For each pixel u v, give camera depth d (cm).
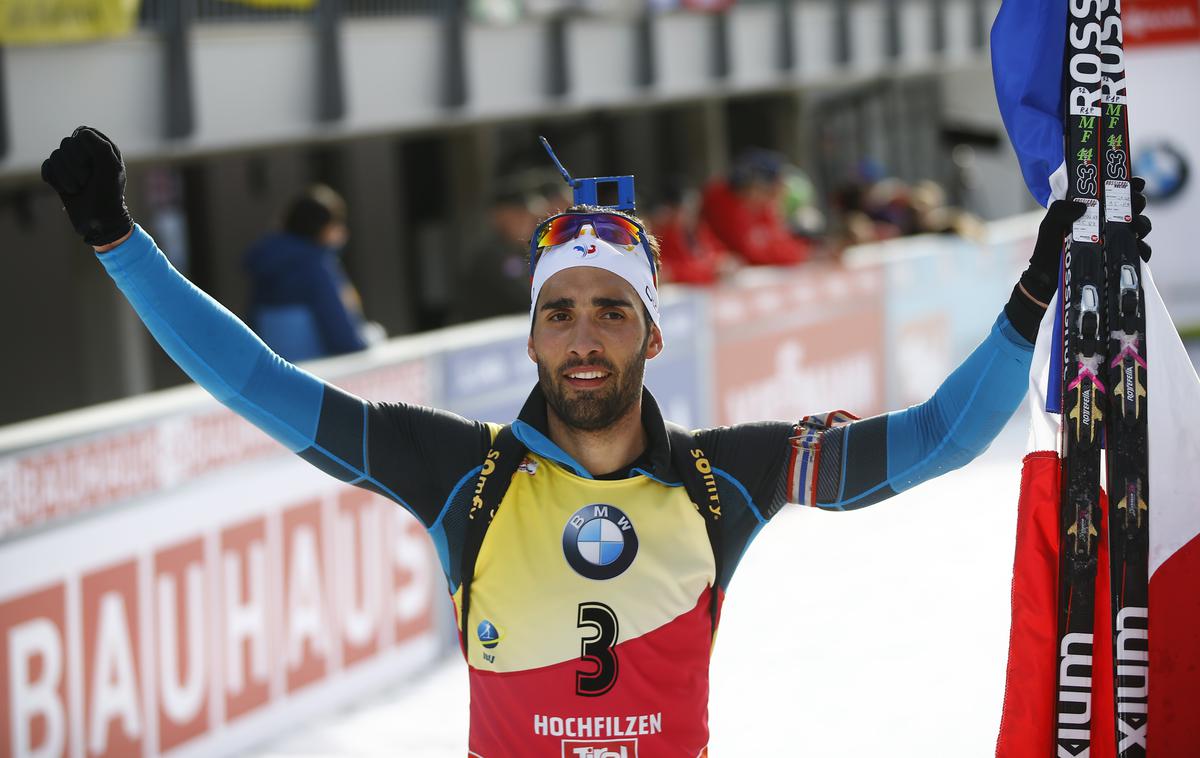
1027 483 754
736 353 2742
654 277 780
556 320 746
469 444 770
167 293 727
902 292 3331
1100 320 736
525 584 740
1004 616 2042
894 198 3881
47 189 3528
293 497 1694
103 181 712
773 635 1995
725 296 2700
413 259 4538
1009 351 746
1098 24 746
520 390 2117
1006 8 761
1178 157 4081
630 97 3772
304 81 2906
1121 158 746
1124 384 735
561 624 737
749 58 4194
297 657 1700
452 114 3244
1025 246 3988
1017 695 752
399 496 766
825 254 3108
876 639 1964
